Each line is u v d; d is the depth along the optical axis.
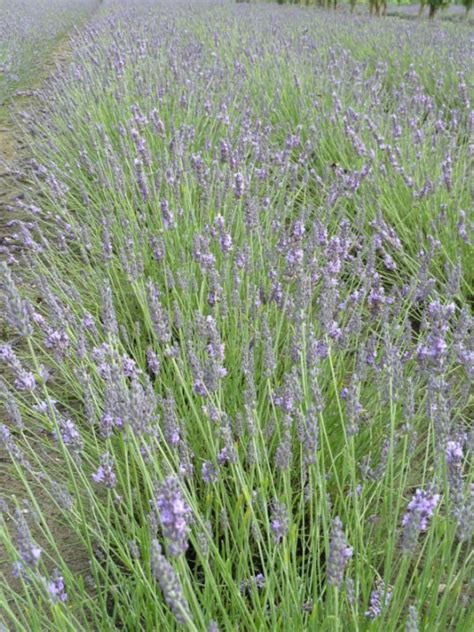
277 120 1.86
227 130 1.42
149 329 0.87
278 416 0.72
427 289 0.86
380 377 0.73
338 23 4.16
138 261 0.86
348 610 0.51
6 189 1.61
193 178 1.18
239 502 0.56
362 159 1.40
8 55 2.85
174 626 0.52
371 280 0.87
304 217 1.02
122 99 1.76
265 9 5.59
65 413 0.78
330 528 0.53
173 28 3.17
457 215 1.18
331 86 1.94
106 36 2.96
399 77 2.42
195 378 0.58
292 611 0.50
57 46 4.21
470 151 1.35
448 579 0.46
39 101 2.36
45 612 0.58
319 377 0.77
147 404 0.51
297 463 0.72
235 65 2.10
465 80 2.21
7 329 1.02
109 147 1.30
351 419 0.52
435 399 0.54
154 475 0.55
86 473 0.72
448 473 0.48
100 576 0.62
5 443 0.51
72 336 0.71
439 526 0.53
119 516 0.67
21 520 0.42
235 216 1.10
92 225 1.19
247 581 0.54
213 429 0.66
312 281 0.85
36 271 1.12
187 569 0.54
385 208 1.25
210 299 0.82
